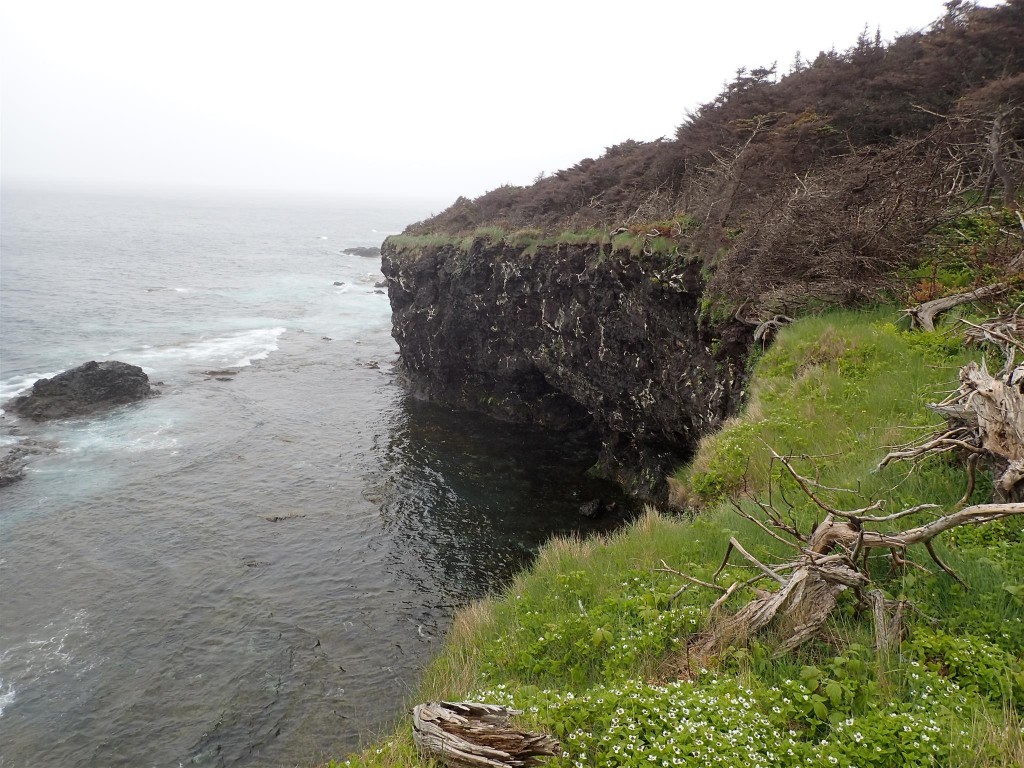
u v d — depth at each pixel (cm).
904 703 477
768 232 1596
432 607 1655
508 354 3138
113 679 1359
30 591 1648
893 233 1445
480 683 708
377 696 1319
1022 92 1772
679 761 445
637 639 651
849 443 966
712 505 1044
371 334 4972
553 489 2430
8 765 1148
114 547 1870
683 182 2808
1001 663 493
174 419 2947
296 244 12100
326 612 1614
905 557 630
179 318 5097
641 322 2258
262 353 4212
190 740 1205
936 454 820
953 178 1612
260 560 1839
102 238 10594
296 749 1180
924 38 2695
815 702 483
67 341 4147
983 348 1073
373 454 2706
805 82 2836
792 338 1391
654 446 2409
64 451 2528
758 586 680
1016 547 634
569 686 638
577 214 2931
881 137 2298
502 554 1942
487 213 3809
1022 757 402
